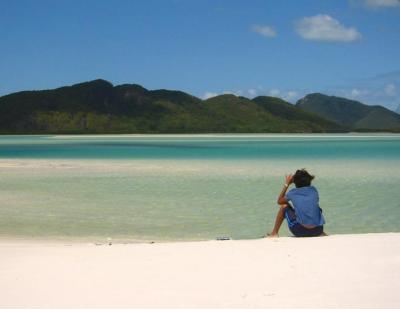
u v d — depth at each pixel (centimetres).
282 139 9594
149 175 2433
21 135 15250
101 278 547
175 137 11644
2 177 2361
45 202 1608
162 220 1320
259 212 1428
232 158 3722
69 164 3156
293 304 452
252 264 589
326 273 545
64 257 657
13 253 708
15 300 482
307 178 826
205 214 1402
